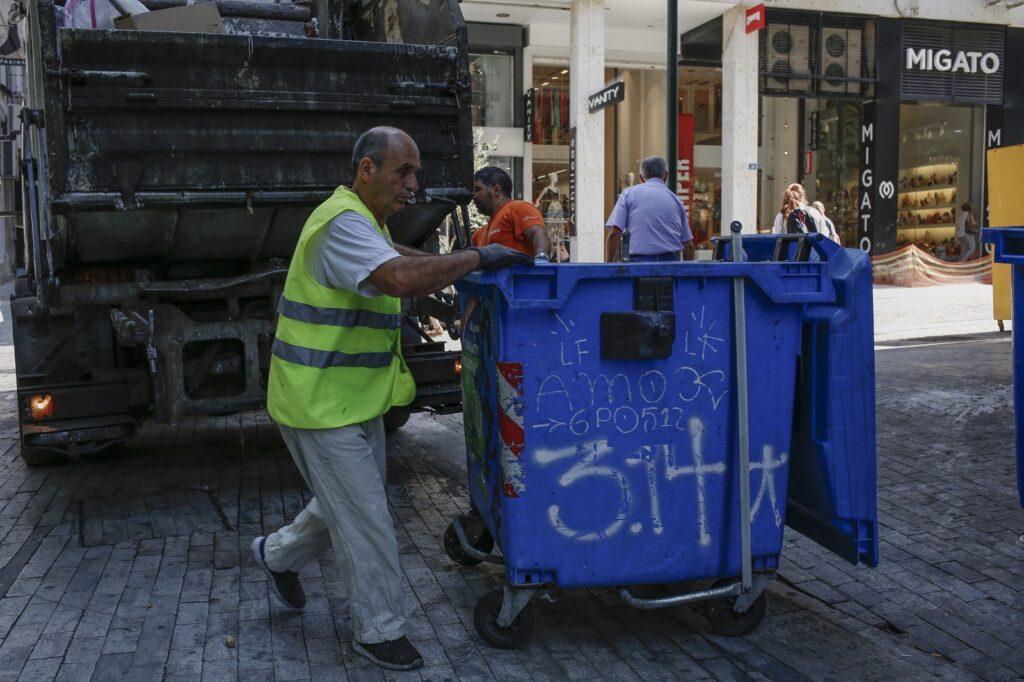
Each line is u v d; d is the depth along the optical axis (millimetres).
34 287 5363
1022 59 22078
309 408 3025
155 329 4805
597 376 3111
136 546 4379
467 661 3203
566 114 21578
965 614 3586
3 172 5789
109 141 4207
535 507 3125
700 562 3252
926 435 6254
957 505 4852
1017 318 4047
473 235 6031
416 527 4641
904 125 23031
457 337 5445
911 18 20938
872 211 21438
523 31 20656
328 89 4617
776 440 3250
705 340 3172
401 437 6680
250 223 4797
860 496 3271
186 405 4879
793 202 10336
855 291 3213
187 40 4273
